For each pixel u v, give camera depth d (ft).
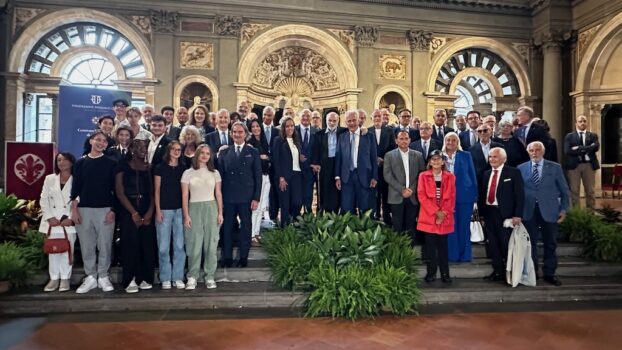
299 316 13.43
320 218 16.85
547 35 40.27
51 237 14.43
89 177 14.11
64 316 13.28
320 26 39.22
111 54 37.27
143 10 36.40
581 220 18.92
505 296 15.05
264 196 18.94
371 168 17.35
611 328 12.60
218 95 37.37
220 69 37.42
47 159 18.48
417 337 11.89
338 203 18.44
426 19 40.88
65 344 11.28
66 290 14.43
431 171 15.85
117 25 36.01
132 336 11.80
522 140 18.80
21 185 18.24
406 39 40.86
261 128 19.10
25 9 34.91
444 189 15.55
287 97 41.50
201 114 19.21
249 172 15.79
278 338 11.74
